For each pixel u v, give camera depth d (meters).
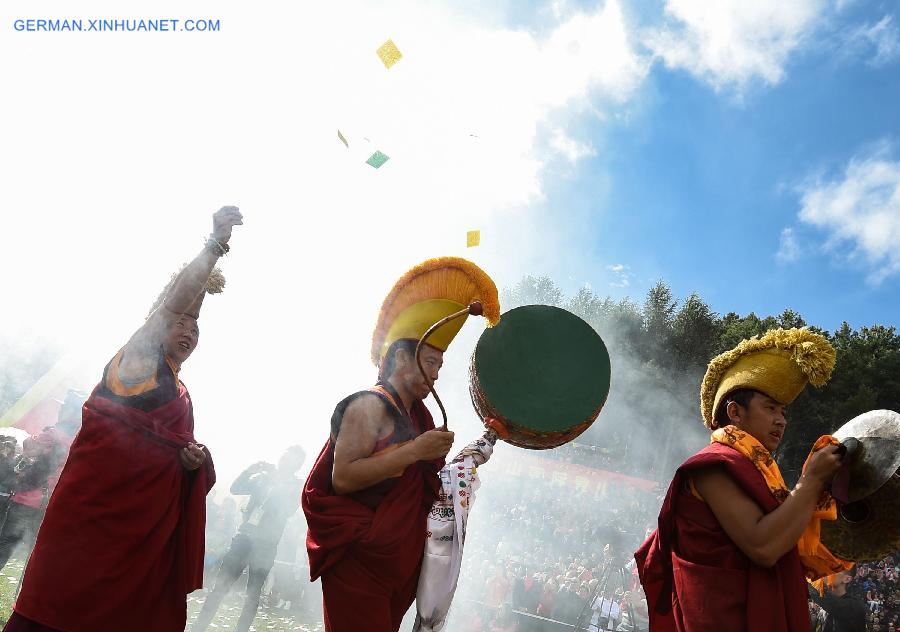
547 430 2.97
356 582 2.69
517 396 3.01
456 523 2.86
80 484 2.78
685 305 48.53
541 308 3.12
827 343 2.84
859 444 2.68
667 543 2.85
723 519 2.61
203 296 3.28
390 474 2.73
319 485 2.84
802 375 2.85
